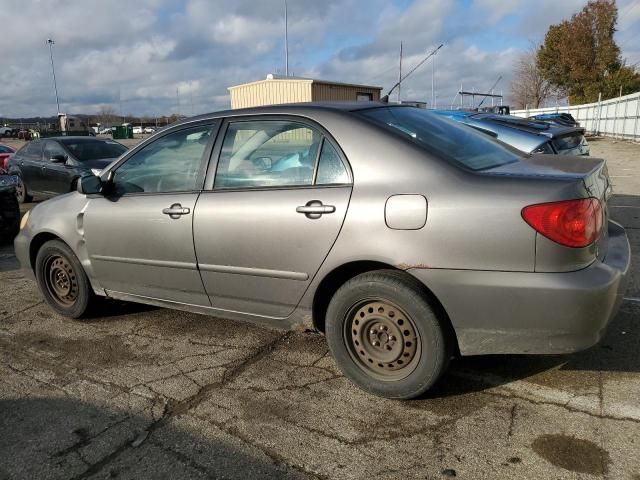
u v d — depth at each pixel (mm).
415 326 2840
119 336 4121
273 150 3293
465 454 2533
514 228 2557
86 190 3900
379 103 3500
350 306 3002
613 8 49594
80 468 2559
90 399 3193
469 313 2701
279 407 3021
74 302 4434
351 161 2979
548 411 2838
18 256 4723
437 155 2852
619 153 20844
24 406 3143
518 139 6594
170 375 3453
